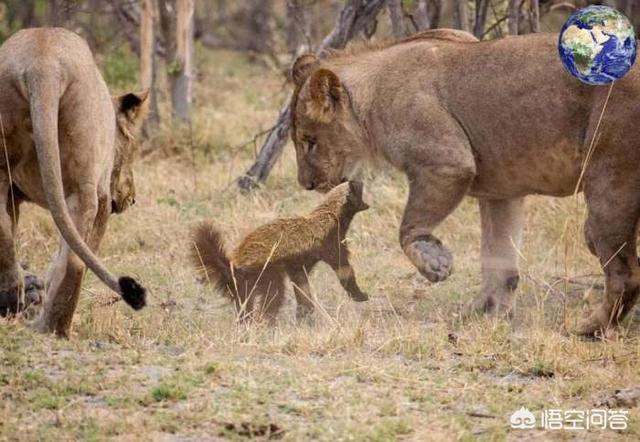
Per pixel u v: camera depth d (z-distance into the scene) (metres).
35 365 10.05
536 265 14.44
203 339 11.06
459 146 12.01
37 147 10.36
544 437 8.76
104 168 11.16
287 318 12.48
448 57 12.19
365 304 13.14
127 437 8.49
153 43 22.80
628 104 11.22
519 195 12.35
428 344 10.92
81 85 10.70
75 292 10.95
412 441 8.54
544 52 11.74
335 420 8.86
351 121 12.72
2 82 10.62
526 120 11.75
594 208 11.47
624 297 11.52
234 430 8.62
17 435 8.48
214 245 12.24
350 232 15.99
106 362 10.18
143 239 15.89
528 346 10.90
